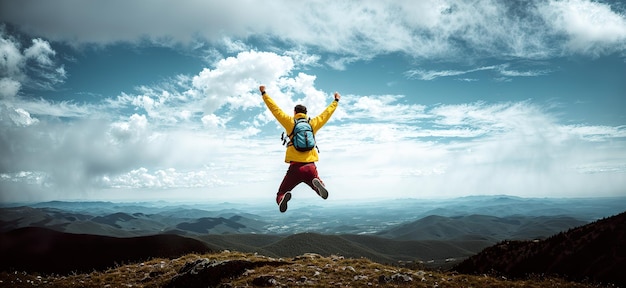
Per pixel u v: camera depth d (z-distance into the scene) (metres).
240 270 18.20
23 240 140.50
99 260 126.88
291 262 20.00
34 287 18.11
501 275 19.69
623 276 15.66
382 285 15.96
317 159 9.10
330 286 15.53
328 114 9.51
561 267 18.20
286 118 9.20
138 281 18.64
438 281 16.88
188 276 17.77
